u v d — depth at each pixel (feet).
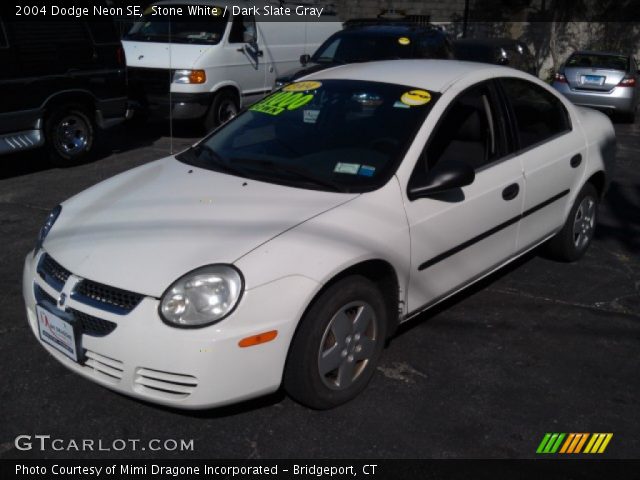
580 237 18.01
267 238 10.54
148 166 14.25
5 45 24.63
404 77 14.35
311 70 31.73
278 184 12.31
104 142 32.81
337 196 11.80
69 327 10.39
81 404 11.56
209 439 10.77
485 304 15.64
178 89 32.30
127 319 9.94
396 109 13.44
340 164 12.61
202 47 33.14
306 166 12.73
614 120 46.78
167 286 9.91
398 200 12.03
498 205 14.01
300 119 14.10
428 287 12.85
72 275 10.66
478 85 14.37
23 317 14.53
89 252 10.86
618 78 44.62
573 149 16.57
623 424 11.42
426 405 11.75
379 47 33.86
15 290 15.83
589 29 66.69
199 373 9.78
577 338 14.26
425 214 12.36
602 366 13.23
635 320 15.17
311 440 10.78
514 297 16.07
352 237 11.09
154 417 11.25
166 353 9.77
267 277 10.07
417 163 12.54
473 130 14.01
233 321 9.80
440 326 14.52
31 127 25.96
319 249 10.62
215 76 33.27
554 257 18.08
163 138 34.12
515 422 11.38
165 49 33.24
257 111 15.05
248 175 12.76
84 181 25.59
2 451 10.42
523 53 49.44
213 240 10.57
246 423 11.14
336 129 13.47
